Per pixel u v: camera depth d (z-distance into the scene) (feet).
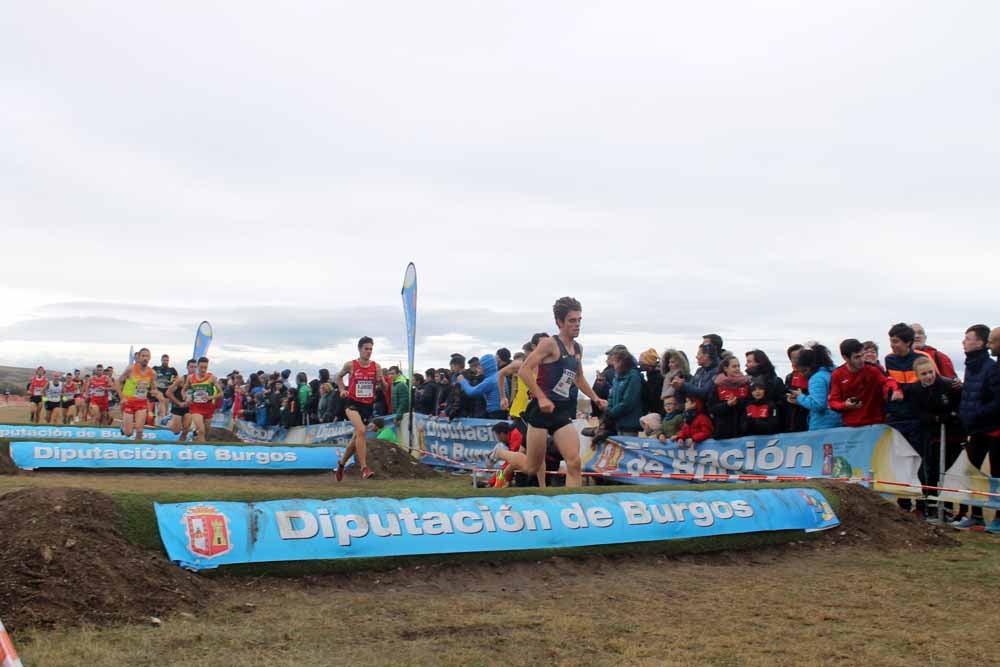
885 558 20.80
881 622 14.69
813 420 29.91
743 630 14.10
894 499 27.22
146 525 15.78
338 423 59.57
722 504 21.77
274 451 47.88
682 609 15.56
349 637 13.25
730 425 32.17
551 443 35.83
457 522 18.53
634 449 35.78
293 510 17.24
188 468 45.98
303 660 12.02
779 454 30.55
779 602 16.17
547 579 17.88
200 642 12.66
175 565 15.34
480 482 40.40
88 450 45.09
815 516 22.61
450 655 12.43
